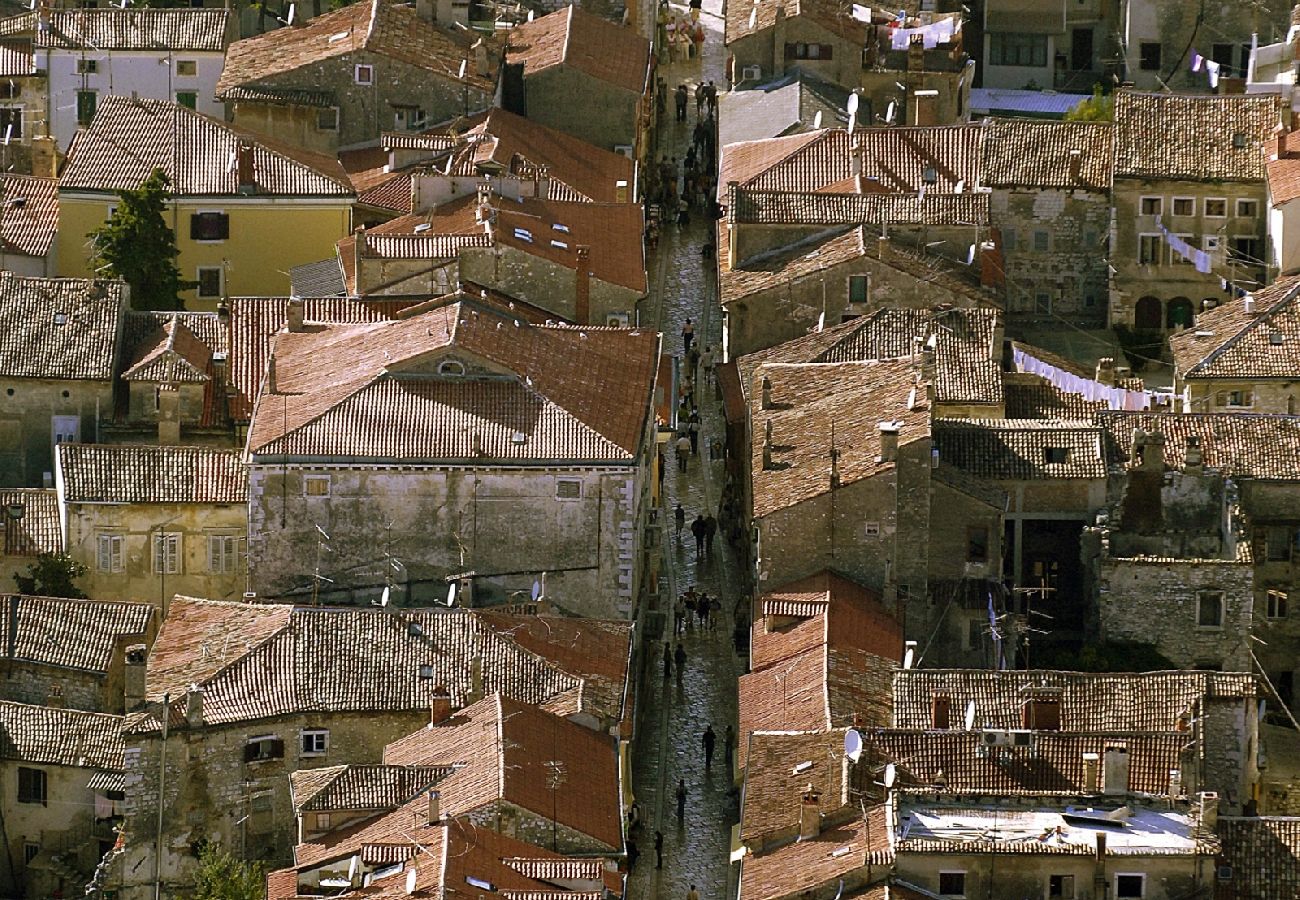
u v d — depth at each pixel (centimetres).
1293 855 18538
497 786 19062
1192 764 18725
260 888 19338
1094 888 18012
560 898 17962
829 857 18338
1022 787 18762
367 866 18538
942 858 18050
